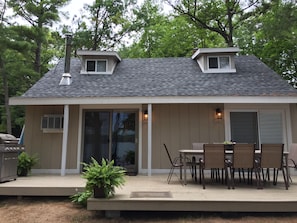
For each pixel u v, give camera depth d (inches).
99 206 154.4
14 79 593.0
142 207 154.6
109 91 314.3
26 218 161.0
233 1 595.8
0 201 193.6
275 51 559.8
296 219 153.1
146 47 818.8
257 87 314.3
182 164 232.5
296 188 197.8
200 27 651.5
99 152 316.8
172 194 171.9
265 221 150.5
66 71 344.5
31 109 319.3
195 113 314.8
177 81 339.9
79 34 788.0
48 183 211.5
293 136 301.6
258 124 306.5
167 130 313.3
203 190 187.2
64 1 595.5
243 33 642.2
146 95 293.9
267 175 246.1
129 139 319.6
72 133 315.6
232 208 154.3
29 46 512.4
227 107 311.7
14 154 235.8
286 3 376.8
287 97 281.9
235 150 195.6
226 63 368.2
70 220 156.7
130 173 292.7
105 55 370.6
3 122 603.2
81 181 225.3
